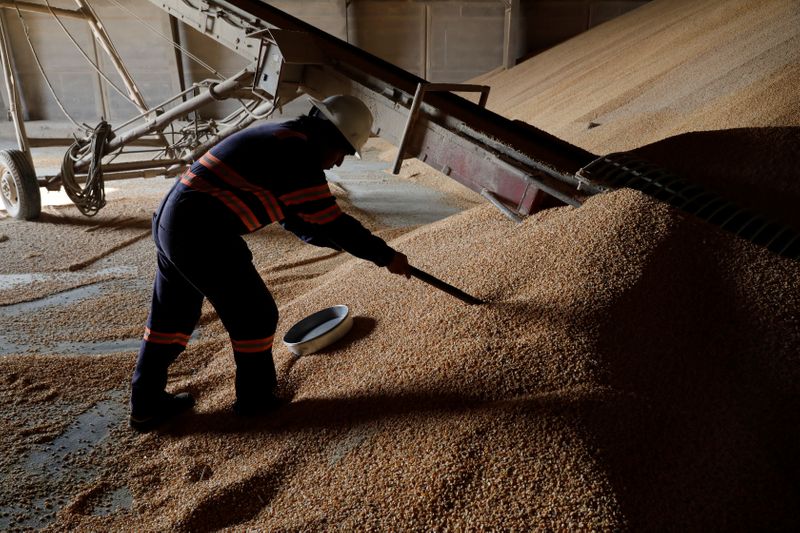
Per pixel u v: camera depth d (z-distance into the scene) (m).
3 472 2.28
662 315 2.35
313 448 2.22
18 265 4.90
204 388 2.86
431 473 1.84
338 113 2.30
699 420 2.01
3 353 3.34
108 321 3.82
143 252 5.34
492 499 1.72
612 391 2.00
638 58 9.05
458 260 3.23
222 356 3.21
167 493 2.15
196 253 2.18
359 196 7.58
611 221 2.74
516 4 14.05
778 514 1.80
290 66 3.91
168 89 14.35
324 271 4.60
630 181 3.11
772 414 2.09
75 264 4.88
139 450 2.43
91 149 5.79
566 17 14.56
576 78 10.04
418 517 1.73
